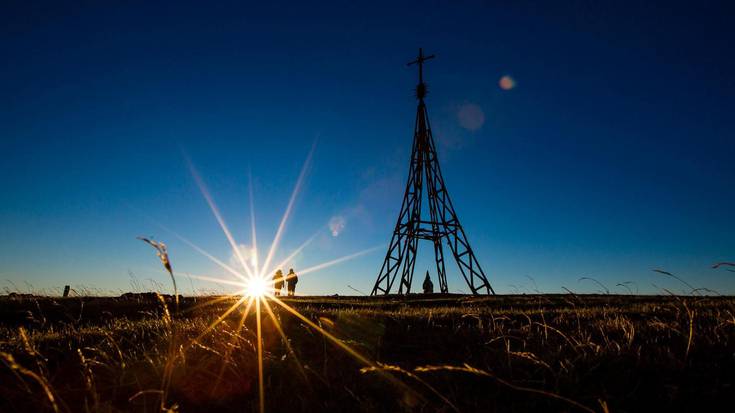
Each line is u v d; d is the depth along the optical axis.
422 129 33.50
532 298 14.25
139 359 5.78
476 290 31.00
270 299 10.85
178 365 5.18
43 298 11.98
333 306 12.98
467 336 6.55
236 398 4.54
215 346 6.30
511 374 4.59
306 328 7.61
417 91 34.16
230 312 9.96
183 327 7.42
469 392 4.30
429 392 4.35
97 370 5.33
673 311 7.99
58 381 4.95
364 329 7.56
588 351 5.14
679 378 4.18
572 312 8.86
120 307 11.93
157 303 12.18
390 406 4.11
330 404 4.18
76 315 11.15
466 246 31.67
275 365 5.49
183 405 4.37
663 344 5.41
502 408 3.87
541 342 5.71
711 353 4.77
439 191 32.72
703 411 3.57
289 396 4.52
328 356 5.89
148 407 4.27
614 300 12.45
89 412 3.97
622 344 5.33
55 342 6.89
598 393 4.02
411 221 31.95
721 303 7.95
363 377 4.87
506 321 8.12
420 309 10.83
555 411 3.78
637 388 4.04
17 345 6.03
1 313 10.68
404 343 6.46
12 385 4.64
